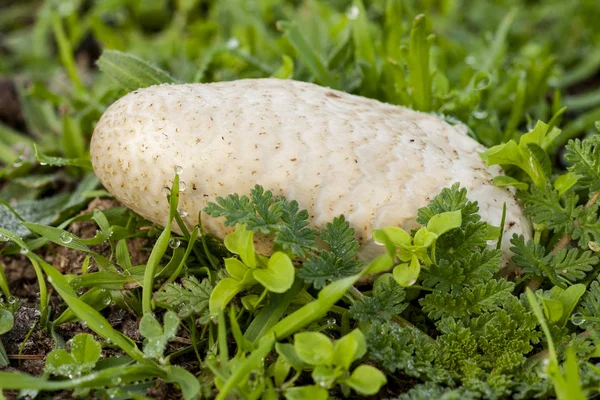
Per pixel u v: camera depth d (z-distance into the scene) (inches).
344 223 15.0
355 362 15.0
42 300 15.6
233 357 15.2
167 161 15.1
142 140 15.2
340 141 15.3
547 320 15.0
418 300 15.3
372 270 14.5
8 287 16.6
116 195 15.7
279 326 14.6
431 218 14.9
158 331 14.8
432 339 15.1
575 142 15.4
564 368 14.6
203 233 15.4
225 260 14.8
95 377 14.3
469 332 14.9
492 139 18.0
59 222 17.3
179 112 15.3
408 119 16.2
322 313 14.6
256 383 14.5
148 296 15.2
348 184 15.1
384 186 15.2
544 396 14.7
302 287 15.3
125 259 15.8
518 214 15.7
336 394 14.9
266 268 14.9
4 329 15.1
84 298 15.5
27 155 19.1
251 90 15.7
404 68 17.9
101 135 15.6
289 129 15.2
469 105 17.7
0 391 14.4
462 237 15.1
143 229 16.5
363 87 18.4
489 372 14.9
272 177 15.1
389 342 14.8
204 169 15.1
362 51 18.5
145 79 17.3
